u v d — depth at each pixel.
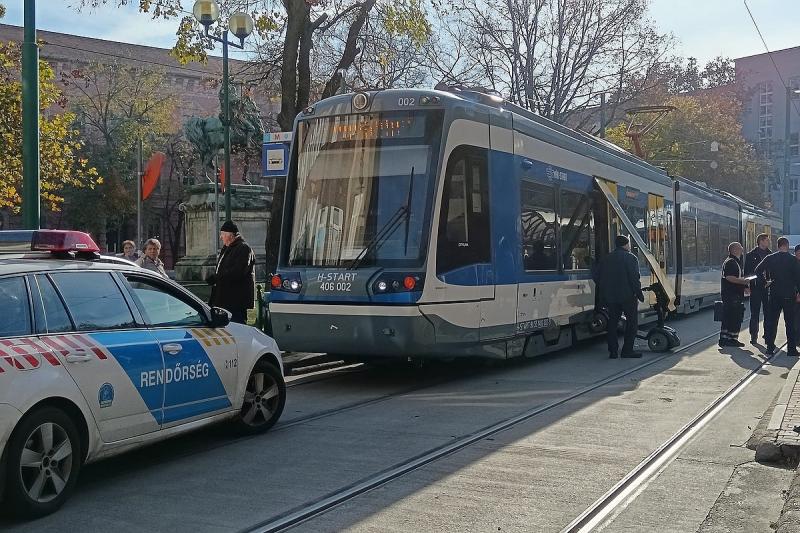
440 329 10.02
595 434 7.79
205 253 28.45
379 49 19.95
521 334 11.89
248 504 5.67
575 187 13.84
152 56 61.59
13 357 5.18
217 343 7.09
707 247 23.69
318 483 6.18
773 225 36.94
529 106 30.88
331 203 10.48
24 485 5.20
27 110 10.59
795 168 76.12
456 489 6.01
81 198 45.50
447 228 10.16
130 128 47.34
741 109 58.19
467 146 10.57
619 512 5.54
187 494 5.91
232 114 22.25
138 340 6.21
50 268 5.82
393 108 10.40
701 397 9.75
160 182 51.22
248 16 15.37
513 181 11.59
